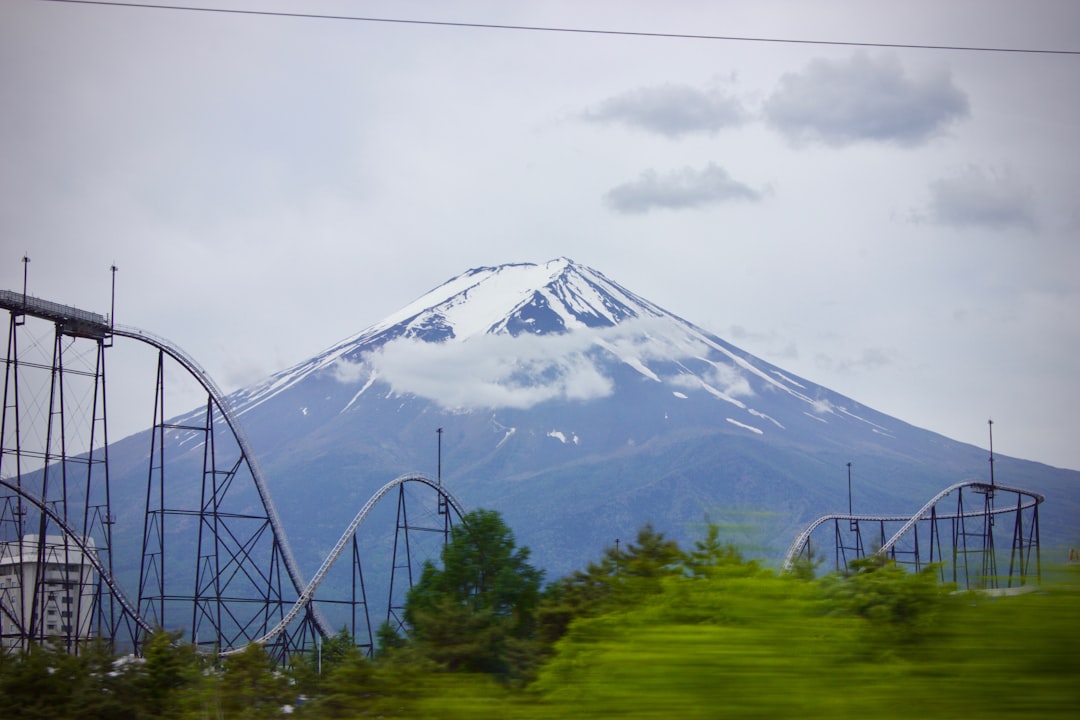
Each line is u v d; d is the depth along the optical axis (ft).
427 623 146.82
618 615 69.36
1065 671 52.90
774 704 51.96
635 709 54.03
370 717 75.97
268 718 99.55
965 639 56.18
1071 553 59.11
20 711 149.48
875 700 51.37
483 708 64.90
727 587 62.39
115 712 150.82
